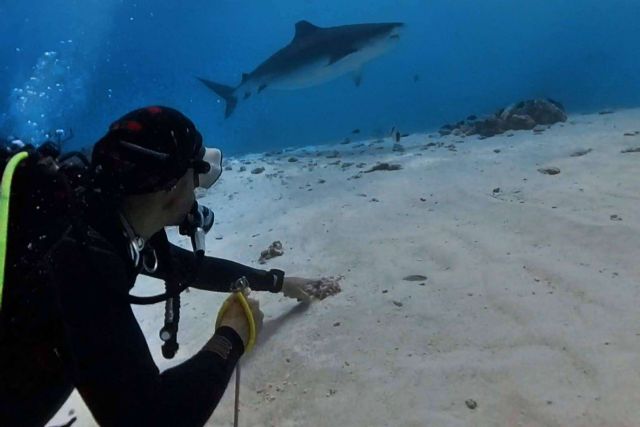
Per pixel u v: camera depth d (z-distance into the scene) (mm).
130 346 1103
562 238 3264
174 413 1145
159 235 1462
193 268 1499
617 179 4465
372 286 3023
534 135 8203
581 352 2066
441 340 2344
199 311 3217
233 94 10508
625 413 1704
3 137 1076
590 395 1822
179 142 1265
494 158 6492
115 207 1209
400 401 1989
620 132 7281
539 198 4238
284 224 4773
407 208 4598
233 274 2594
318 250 3859
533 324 2332
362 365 2268
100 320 1069
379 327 2541
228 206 6152
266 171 8242
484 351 2205
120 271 1161
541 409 1801
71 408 2426
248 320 1473
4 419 1033
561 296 2535
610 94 16766
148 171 1200
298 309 2906
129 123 1252
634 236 3070
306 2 55688
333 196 5629
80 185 1223
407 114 21297
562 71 23047
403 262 3312
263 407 2148
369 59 9805
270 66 9898
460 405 1903
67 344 1035
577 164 5340
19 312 960
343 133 17672
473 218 3980
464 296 2707
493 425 1774
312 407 2074
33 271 986
